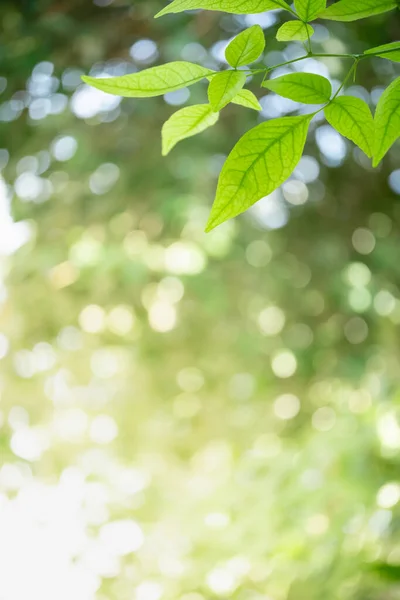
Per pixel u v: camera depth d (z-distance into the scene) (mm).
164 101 1953
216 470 2090
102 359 2227
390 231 2184
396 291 2152
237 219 2104
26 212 2107
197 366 2215
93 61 1968
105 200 2080
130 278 1968
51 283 2123
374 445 1401
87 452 2182
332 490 1405
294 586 1319
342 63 1803
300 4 591
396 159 2148
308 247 2178
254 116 1950
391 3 593
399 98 582
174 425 2232
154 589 1699
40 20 1893
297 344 2217
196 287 2020
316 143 2088
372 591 1185
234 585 1546
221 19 1846
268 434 2201
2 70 1924
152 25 1882
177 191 1997
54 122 2014
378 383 1893
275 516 1549
